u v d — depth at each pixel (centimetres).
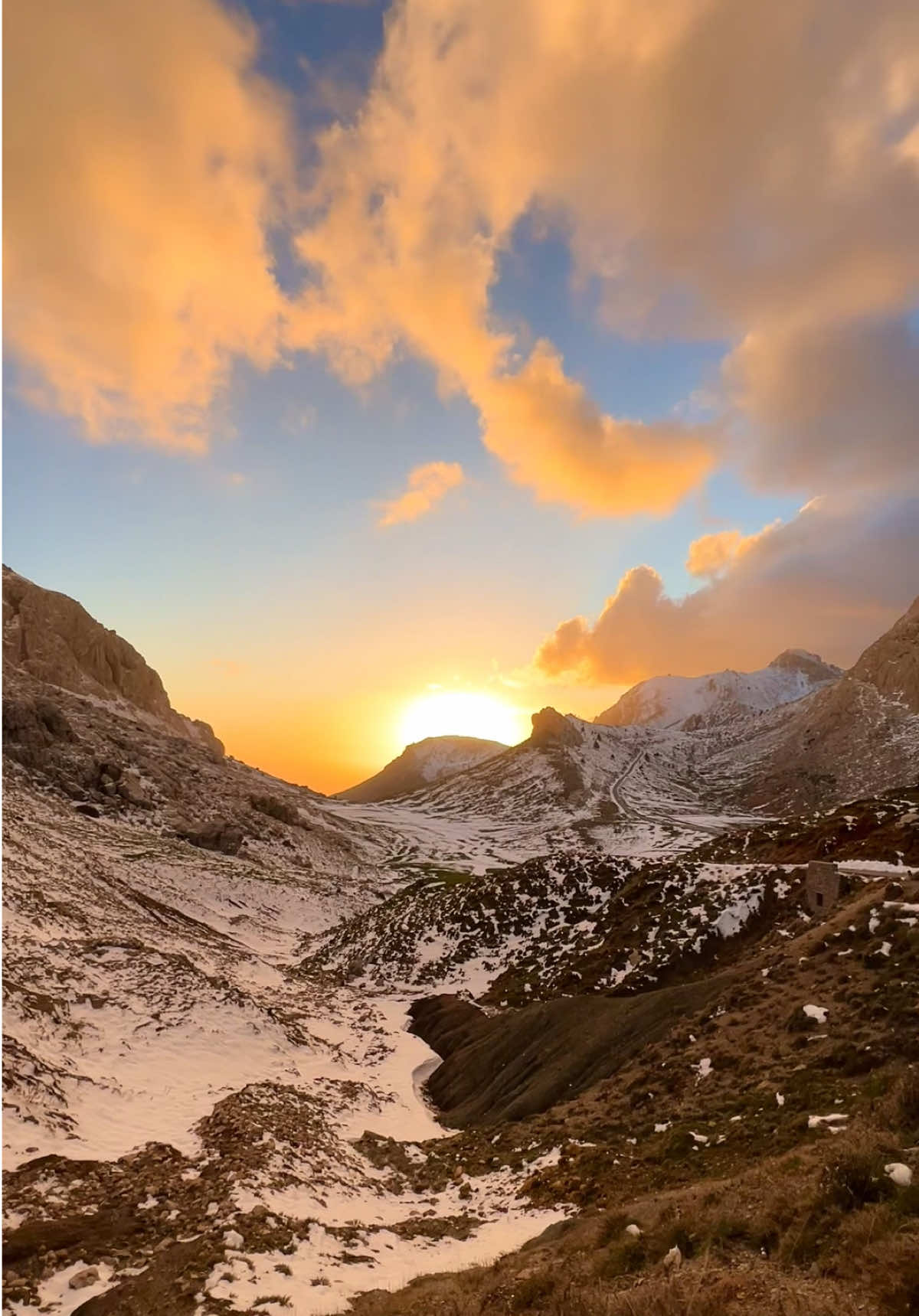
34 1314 1191
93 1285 1289
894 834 4066
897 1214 888
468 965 4838
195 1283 1297
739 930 3600
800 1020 2127
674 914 3962
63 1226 1459
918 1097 1245
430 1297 1203
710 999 2658
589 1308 916
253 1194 1689
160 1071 2483
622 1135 1995
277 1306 1248
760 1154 1498
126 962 3216
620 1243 1158
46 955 2944
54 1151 1778
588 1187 1697
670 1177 1578
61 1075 2152
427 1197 1967
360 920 6606
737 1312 784
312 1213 1695
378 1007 4512
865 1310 739
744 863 4675
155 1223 1527
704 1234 1052
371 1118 2695
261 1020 3172
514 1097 2720
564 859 5697
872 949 2367
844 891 3319
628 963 3750
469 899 5619
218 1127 2122
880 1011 1973
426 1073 3425
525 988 4078
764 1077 1920
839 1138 1305
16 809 6500
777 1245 946
